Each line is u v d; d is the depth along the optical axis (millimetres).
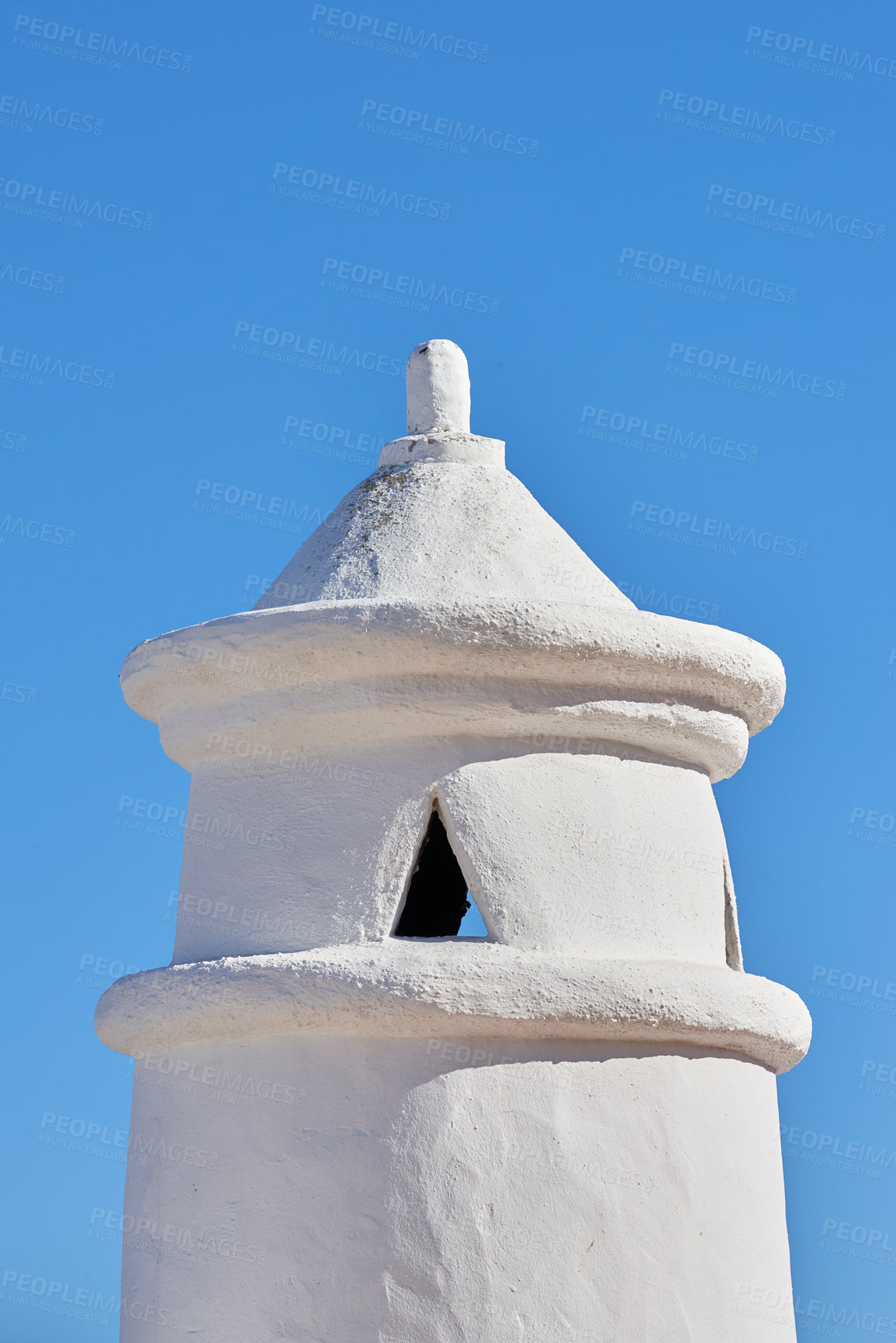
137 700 12805
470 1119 10445
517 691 11266
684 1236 10664
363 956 10711
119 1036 11891
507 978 10523
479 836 11148
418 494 12945
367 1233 10312
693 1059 11219
